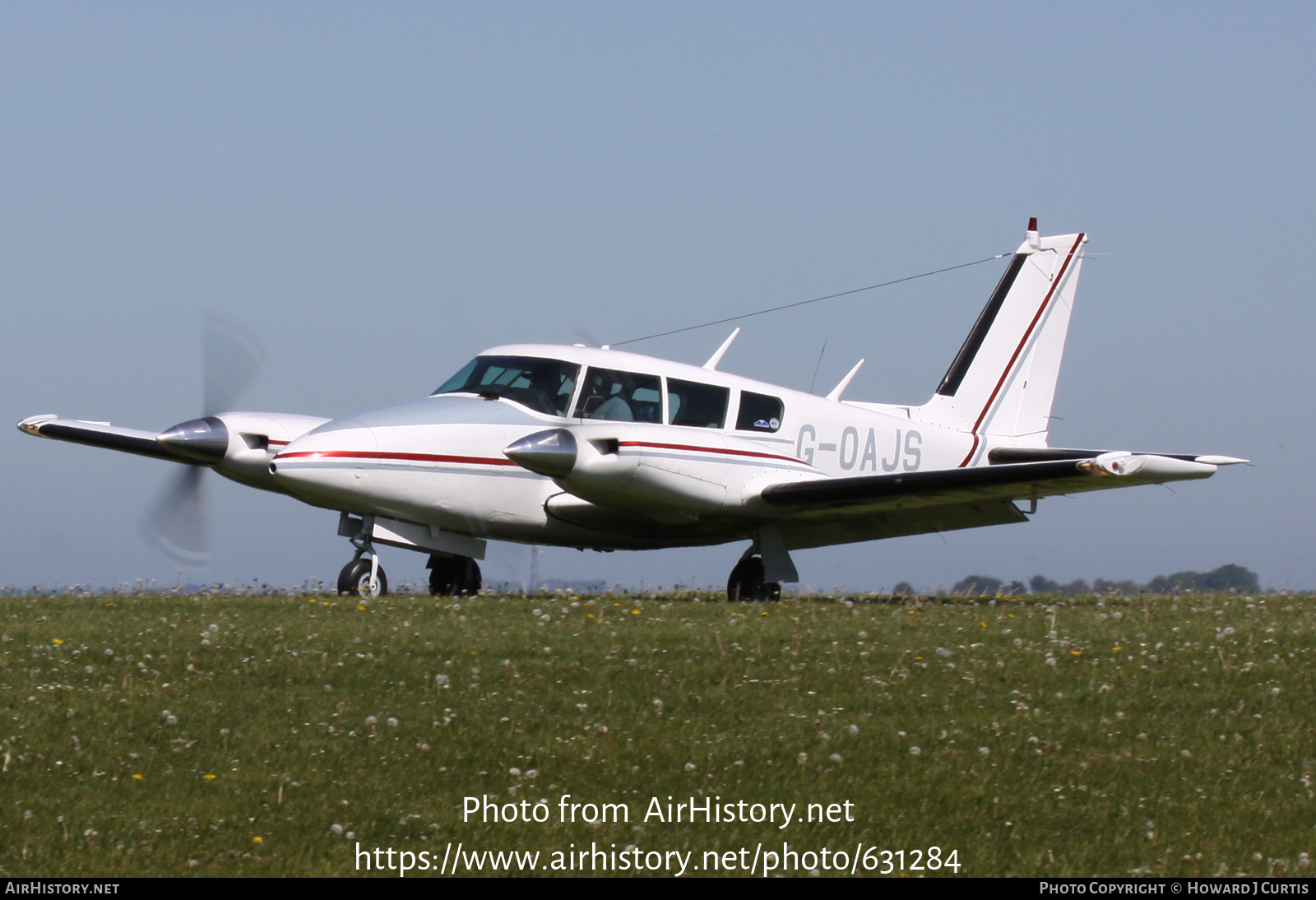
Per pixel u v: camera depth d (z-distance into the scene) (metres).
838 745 20.17
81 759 19.11
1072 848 16.64
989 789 18.45
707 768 19.25
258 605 32.69
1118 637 27.84
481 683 23.20
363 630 27.55
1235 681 23.55
